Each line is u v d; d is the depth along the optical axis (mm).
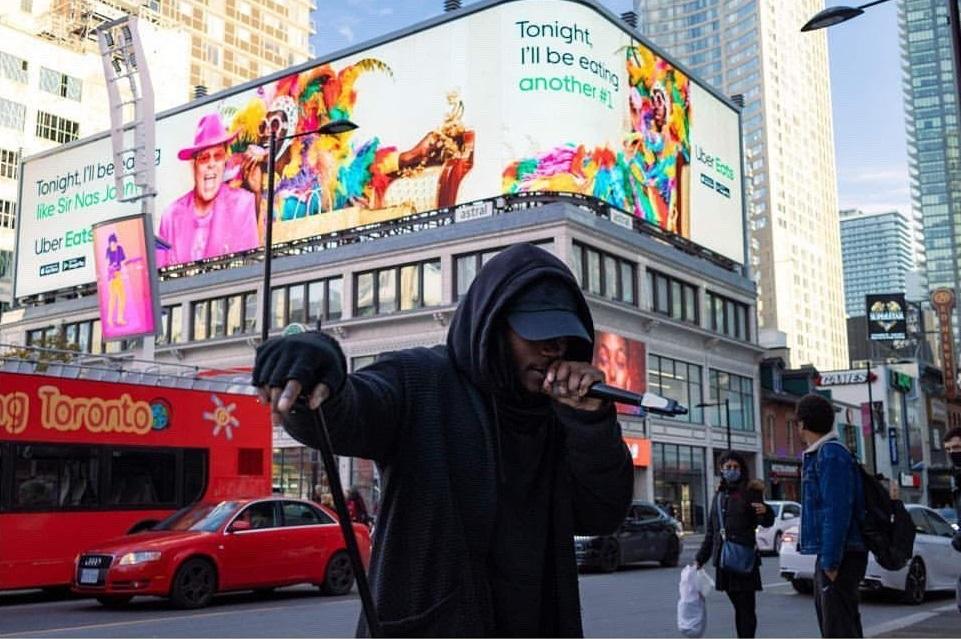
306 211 43156
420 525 1815
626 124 40875
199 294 45219
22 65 66750
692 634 7527
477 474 1852
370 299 39562
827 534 5379
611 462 1837
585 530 2035
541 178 37312
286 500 14430
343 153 42406
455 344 1931
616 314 38250
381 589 1829
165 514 15688
